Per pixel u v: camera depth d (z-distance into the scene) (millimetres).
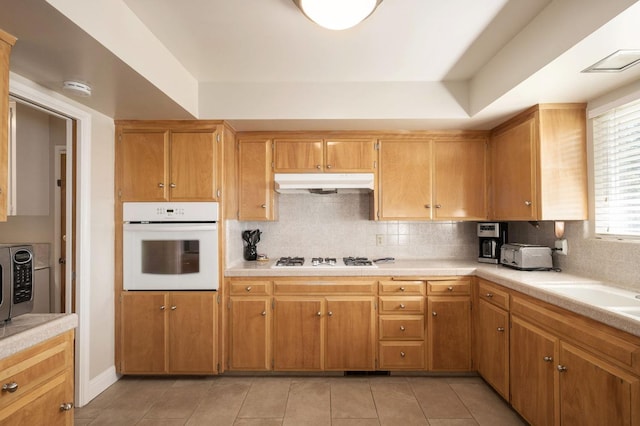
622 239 2021
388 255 3299
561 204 2260
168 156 2633
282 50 2094
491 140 2920
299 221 3307
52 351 1354
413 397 2396
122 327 2598
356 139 2926
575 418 1576
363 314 2662
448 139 2951
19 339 1191
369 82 2578
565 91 2043
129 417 2154
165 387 2533
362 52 2117
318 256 3301
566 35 1544
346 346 2662
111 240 2584
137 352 2590
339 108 2568
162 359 2582
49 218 3115
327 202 3307
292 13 1714
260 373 2732
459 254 3303
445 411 2223
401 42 2000
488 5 1651
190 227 2586
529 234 2889
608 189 2117
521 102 2234
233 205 2875
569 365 1620
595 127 2199
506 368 2211
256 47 2059
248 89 2582
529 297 1976
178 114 2482
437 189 2936
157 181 2625
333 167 2912
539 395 1854
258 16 1739
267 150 2924
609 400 1382
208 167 2617
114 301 2605
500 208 2777
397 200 2930
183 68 2328
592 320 1488
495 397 2396
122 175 2631
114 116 2539
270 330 2672
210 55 2160
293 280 2680
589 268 2227
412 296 2672
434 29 1862
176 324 2592
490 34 1927
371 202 3074
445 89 2574
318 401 2344
